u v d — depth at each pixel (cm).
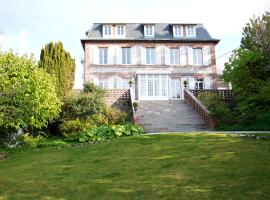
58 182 886
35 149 1585
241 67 1341
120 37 3738
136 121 2292
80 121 2081
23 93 1633
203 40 3778
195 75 3741
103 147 1397
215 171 863
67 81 2583
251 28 1902
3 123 1563
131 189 776
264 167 861
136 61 3700
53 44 2623
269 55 1338
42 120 1828
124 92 2664
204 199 671
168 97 3425
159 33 3825
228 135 1456
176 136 1521
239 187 721
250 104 1581
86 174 962
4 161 1291
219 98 2636
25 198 759
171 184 790
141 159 1098
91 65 3647
